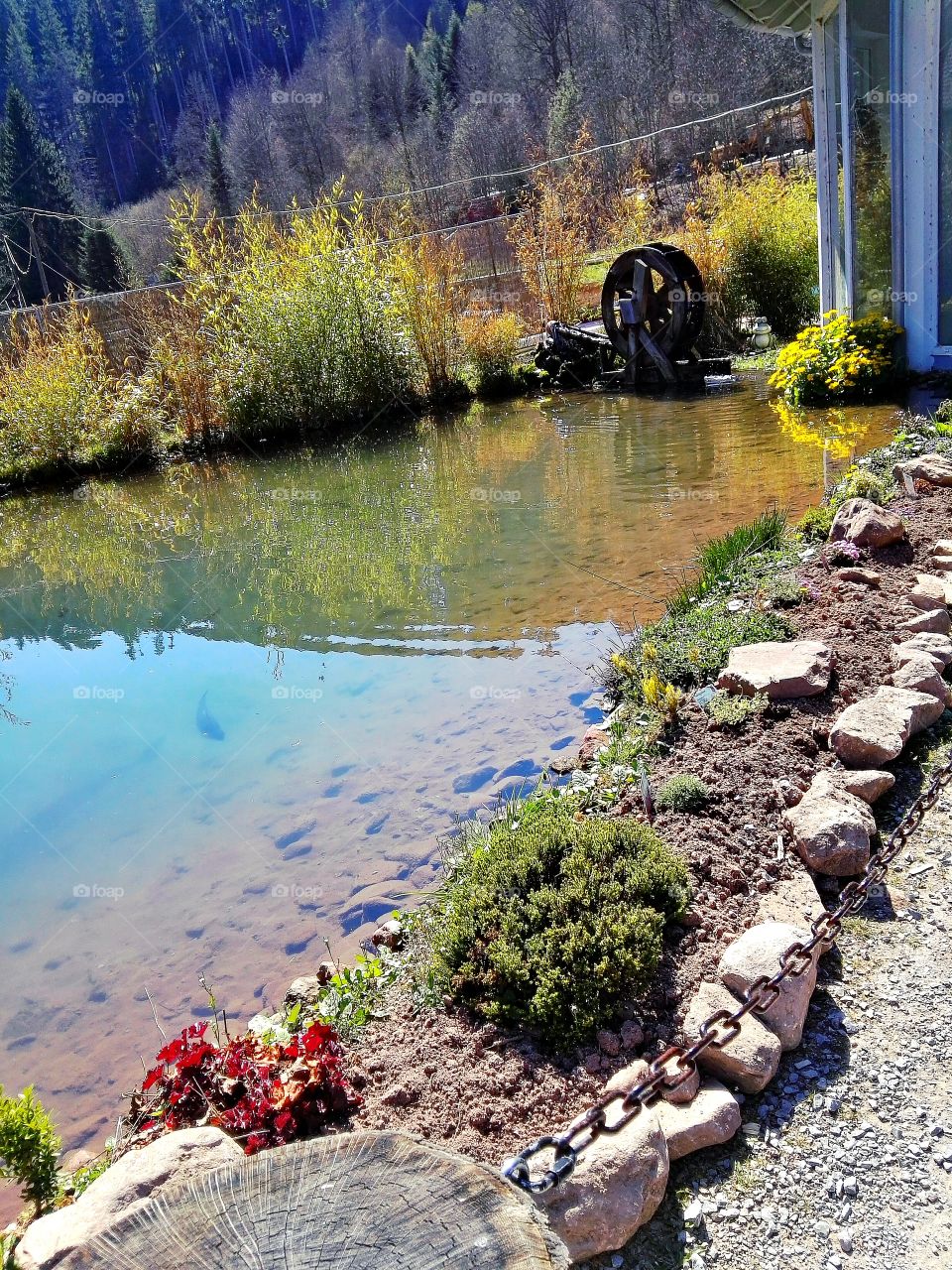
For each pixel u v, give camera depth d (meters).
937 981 2.55
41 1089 2.88
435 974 2.74
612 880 2.72
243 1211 1.47
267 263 13.49
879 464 6.53
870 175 9.20
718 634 4.50
